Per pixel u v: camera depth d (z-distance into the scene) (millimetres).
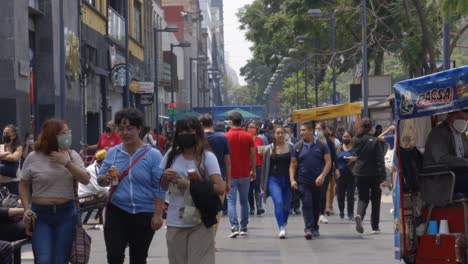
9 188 22594
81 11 51969
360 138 23766
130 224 13742
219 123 23484
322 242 22656
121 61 71188
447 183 14195
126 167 13703
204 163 12898
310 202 23234
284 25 76500
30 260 19422
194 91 173000
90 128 60094
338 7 57438
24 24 37844
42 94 44281
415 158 15094
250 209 32219
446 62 31641
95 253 20844
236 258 19750
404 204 14852
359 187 23859
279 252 20719
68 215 13961
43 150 13859
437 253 14359
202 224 12664
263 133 45344
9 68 36000
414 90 14633
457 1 22328
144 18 90875
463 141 14945
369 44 50844
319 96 103562
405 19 51406
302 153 23188
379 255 19984
